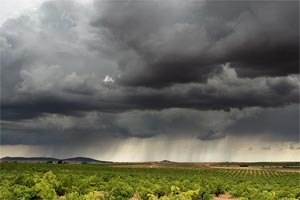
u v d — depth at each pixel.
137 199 33.62
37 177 34.72
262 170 149.50
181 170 117.81
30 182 33.81
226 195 44.47
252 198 32.34
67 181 34.81
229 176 90.00
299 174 118.50
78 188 32.19
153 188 34.88
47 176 34.03
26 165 90.12
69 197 24.73
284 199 32.34
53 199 24.08
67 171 68.12
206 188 38.97
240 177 86.75
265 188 44.41
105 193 29.80
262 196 32.22
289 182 68.12
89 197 24.39
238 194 39.47
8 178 42.16
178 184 38.22
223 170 134.50
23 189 24.75
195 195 31.25
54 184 32.03
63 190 32.50
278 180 76.19
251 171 136.50
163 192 34.97
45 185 25.09
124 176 63.31
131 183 42.94
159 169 117.94
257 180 71.81
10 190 26.50
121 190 29.69
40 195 24.09
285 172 133.75
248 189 37.84
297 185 60.31
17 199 23.84
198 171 116.38
